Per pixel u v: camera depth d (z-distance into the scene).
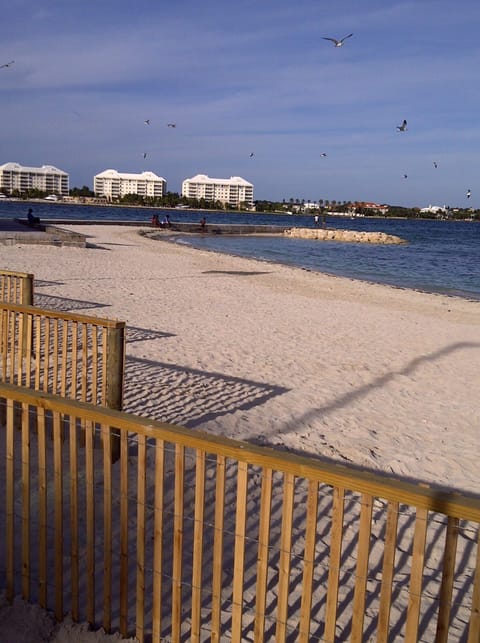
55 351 6.20
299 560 4.32
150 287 18.50
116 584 3.82
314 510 2.73
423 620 3.83
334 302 18.16
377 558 4.49
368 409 8.12
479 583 2.50
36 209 116.94
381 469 6.20
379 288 22.45
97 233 45.97
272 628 3.56
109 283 18.72
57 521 3.45
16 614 3.51
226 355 10.44
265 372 9.55
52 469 5.21
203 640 3.38
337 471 2.63
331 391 8.82
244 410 7.66
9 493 3.60
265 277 23.78
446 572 2.52
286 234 72.62
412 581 2.59
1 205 136.38
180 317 13.77
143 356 9.90
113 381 5.50
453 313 17.38
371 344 12.32
